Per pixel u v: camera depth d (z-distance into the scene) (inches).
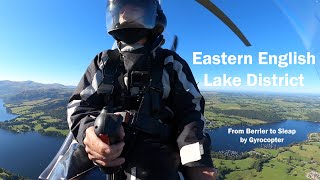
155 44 31.1
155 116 29.7
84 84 32.5
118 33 30.8
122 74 31.0
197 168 29.0
